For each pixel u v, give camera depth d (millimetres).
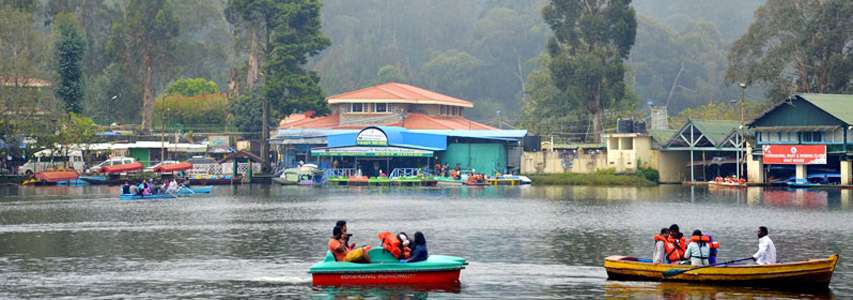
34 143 154875
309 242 67000
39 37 163375
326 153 162375
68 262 57250
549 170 164625
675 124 186250
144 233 73500
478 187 149375
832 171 138875
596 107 177750
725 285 46531
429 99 189125
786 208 94750
